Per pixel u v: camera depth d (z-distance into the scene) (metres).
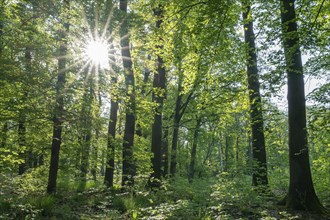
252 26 14.74
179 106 20.06
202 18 8.22
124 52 14.69
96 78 11.79
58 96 10.68
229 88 16.56
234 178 12.08
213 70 15.52
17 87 10.60
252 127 14.34
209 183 16.77
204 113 21.17
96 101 12.56
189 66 11.59
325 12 9.95
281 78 10.43
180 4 8.73
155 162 14.48
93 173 20.02
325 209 9.82
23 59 10.27
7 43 10.16
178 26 9.32
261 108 13.40
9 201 8.78
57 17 11.62
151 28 10.73
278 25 10.17
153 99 18.45
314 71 10.92
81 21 12.16
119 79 14.32
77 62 11.62
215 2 7.50
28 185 12.93
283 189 16.67
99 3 11.46
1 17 11.19
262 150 13.98
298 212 9.59
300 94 10.36
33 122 11.20
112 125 16.75
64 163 14.42
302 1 8.96
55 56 11.38
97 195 11.56
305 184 10.05
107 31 12.05
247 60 13.66
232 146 44.66
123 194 10.94
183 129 35.00
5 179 12.10
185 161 34.66
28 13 11.56
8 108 10.80
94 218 8.56
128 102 13.59
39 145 12.88
